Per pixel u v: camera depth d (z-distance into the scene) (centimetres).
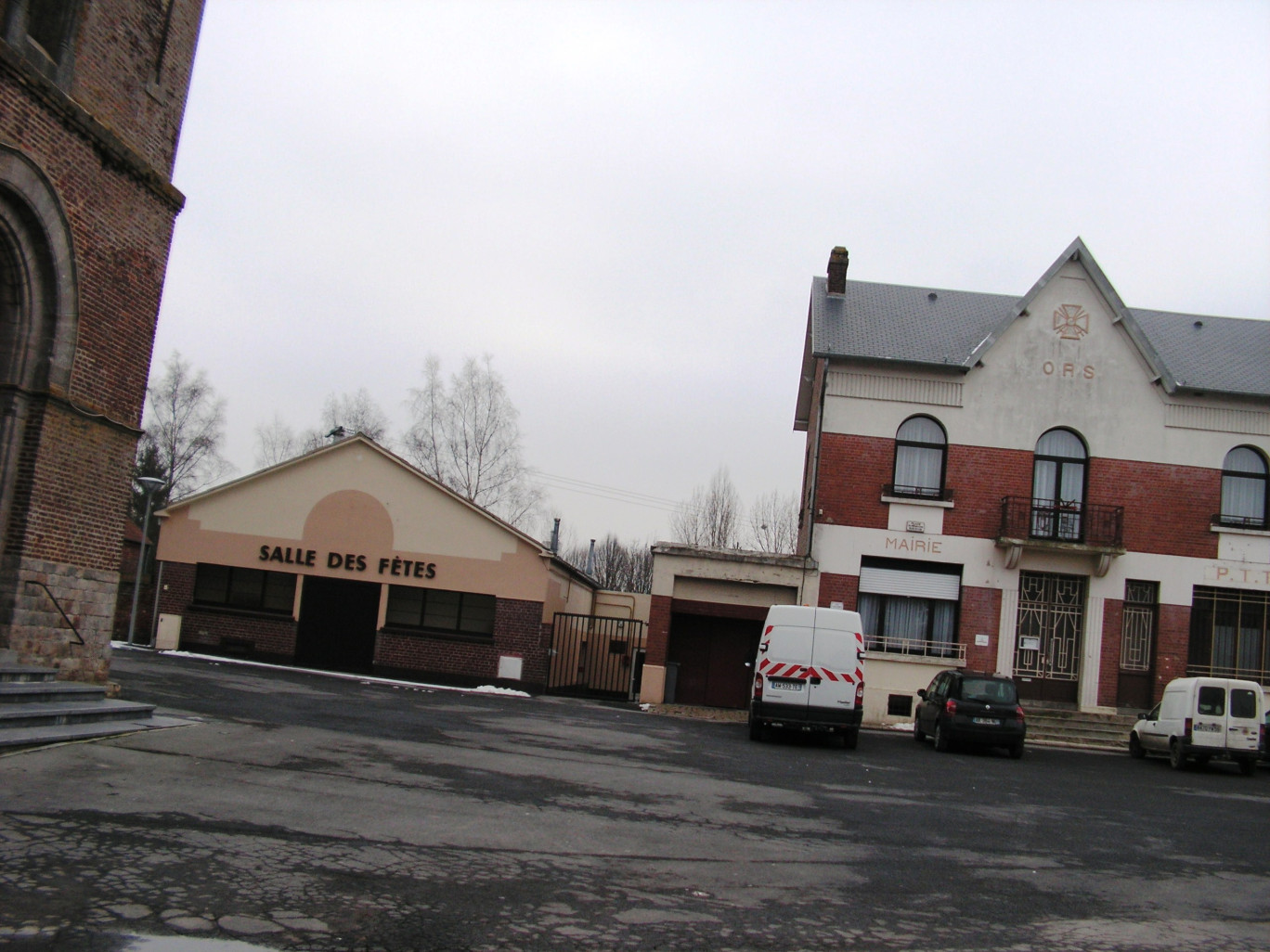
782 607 1992
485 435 4475
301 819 827
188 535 3083
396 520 3027
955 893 778
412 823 852
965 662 2639
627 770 1312
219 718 1397
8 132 1197
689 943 602
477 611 3025
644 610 3909
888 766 1681
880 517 2700
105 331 1403
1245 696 2070
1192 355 2884
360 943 554
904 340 2844
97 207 1368
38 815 762
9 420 1273
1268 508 2694
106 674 1441
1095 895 804
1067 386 2722
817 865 839
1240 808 1459
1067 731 2530
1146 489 2686
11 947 504
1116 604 2652
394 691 2366
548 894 677
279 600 3089
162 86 1498
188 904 592
